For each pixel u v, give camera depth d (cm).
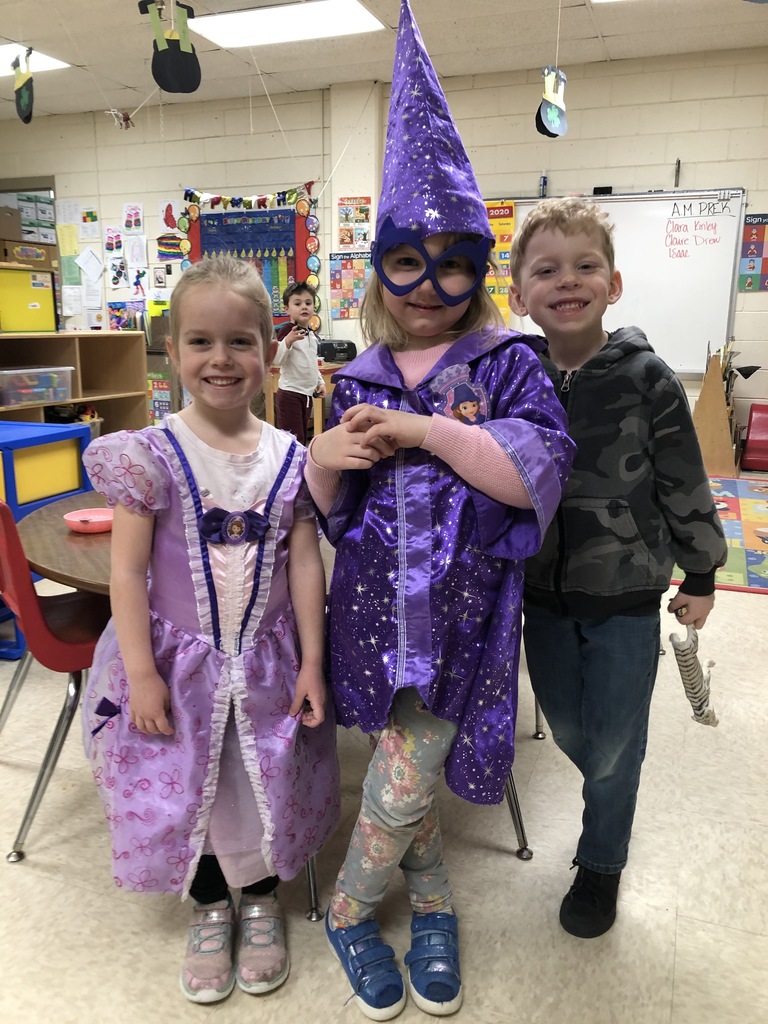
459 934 136
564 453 104
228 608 118
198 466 116
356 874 125
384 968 122
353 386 113
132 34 440
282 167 564
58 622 162
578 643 131
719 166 479
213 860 132
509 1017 120
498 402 107
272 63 485
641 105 483
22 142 629
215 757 119
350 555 112
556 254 117
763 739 200
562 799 176
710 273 495
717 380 470
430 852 131
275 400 463
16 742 196
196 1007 122
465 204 105
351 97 529
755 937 136
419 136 105
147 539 115
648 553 123
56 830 163
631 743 129
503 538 105
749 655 249
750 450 501
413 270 106
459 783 112
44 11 407
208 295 110
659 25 421
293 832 124
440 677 108
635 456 120
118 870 120
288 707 125
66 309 639
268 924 131
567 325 120
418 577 106
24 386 318
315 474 113
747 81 462
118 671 121
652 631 126
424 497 106
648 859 156
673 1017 121
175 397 565
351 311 563
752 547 351
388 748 115
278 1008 122
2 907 142
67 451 258
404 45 108
